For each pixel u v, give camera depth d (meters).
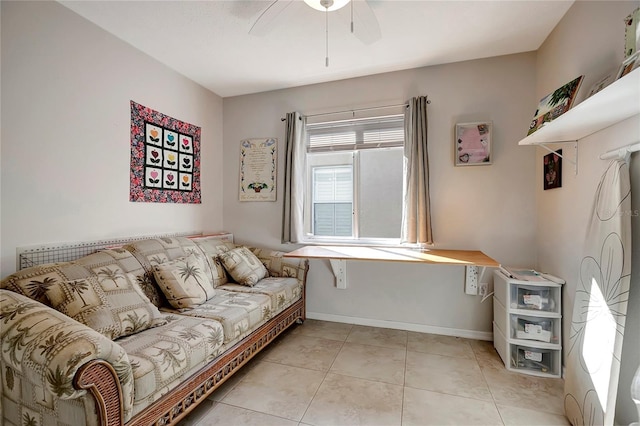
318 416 1.64
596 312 1.45
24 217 1.72
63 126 1.91
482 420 1.61
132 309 1.59
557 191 2.10
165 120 2.67
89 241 2.06
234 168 3.40
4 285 1.49
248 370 2.12
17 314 1.25
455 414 1.66
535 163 2.47
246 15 2.00
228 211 3.41
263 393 1.85
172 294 1.99
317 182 3.22
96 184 2.11
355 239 3.05
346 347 2.48
